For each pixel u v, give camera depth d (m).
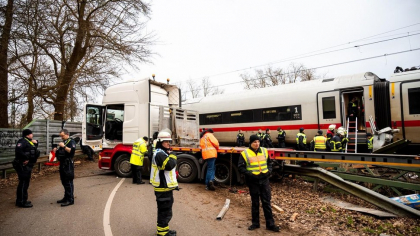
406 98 10.05
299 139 10.57
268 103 14.08
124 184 8.20
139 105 9.30
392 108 10.31
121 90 9.73
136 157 8.08
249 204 6.09
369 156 6.05
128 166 9.45
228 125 15.73
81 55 15.10
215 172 8.09
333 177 6.46
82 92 14.98
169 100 10.57
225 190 7.42
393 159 5.75
